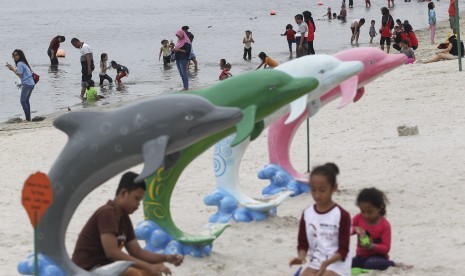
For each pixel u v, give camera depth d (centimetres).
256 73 1029
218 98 1008
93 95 3312
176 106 884
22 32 6694
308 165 1503
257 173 1491
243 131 1004
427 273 962
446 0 7888
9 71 4409
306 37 4069
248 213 1209
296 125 1349
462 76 2617
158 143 877
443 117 1994
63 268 908
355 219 988
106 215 875
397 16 6631
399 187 1395
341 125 2022
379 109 2183
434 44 4319
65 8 9156
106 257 887
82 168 900
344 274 819
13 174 1761
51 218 907
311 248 832
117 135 888
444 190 1361
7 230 1297
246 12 7831
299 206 1309
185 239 1055
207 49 5075
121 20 7512
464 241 1088
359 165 1581
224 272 1023
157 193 1059
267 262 1058
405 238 1118
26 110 2803
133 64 4534
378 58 1359
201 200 1429
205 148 1055
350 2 7825
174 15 7794
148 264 873
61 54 4969
